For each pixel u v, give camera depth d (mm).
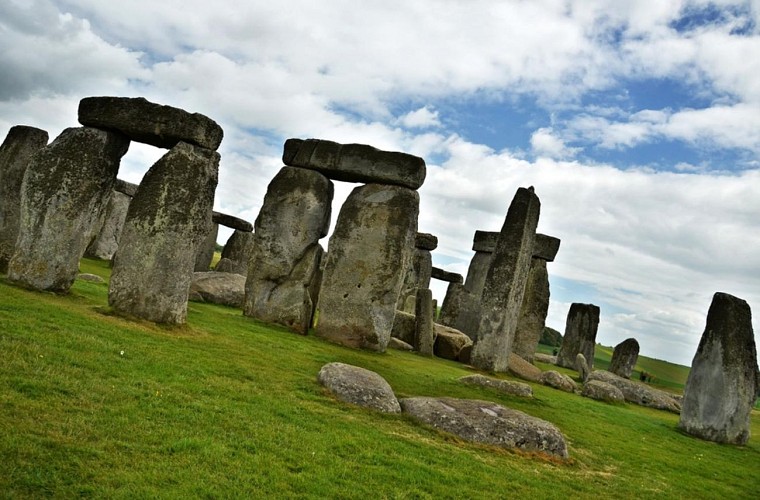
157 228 12758
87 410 6961
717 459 12625
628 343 29562
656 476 10055
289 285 18922
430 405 10117
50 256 13195
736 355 15078
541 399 14938
